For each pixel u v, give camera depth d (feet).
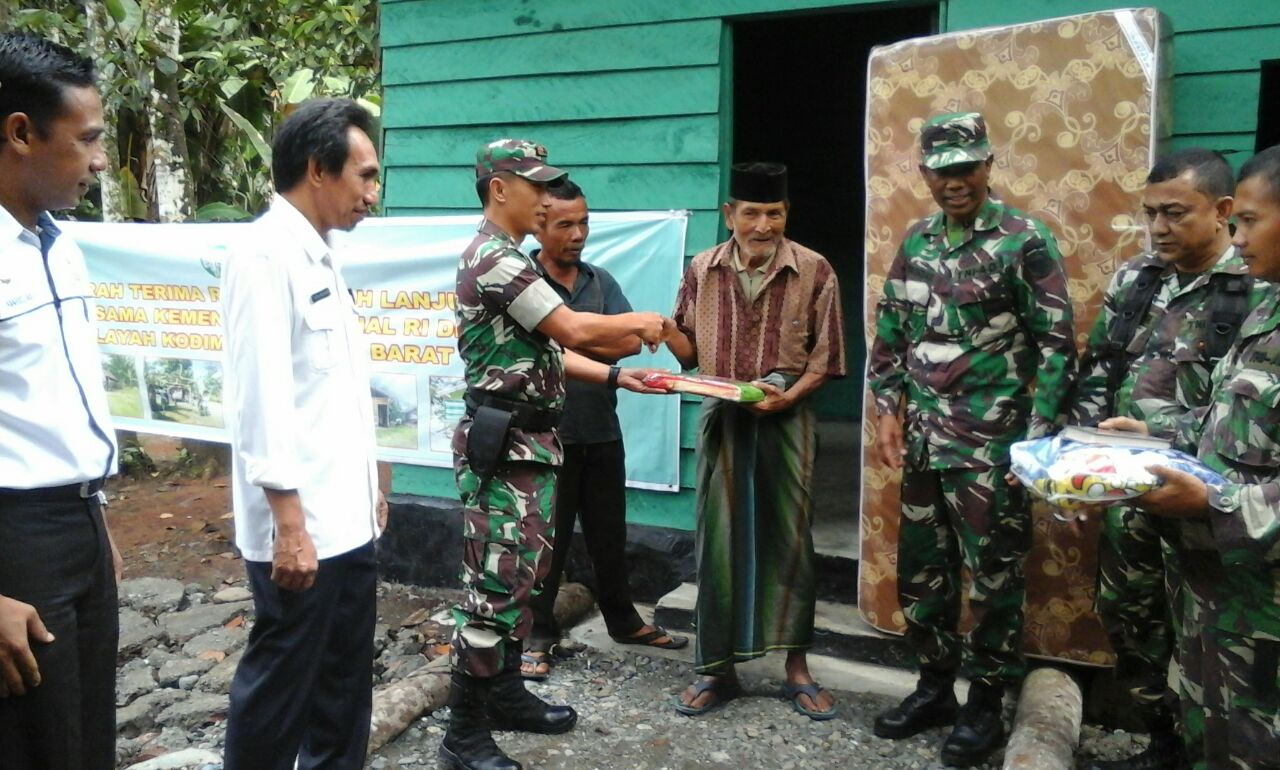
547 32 14.53
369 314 15.74
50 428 6.51
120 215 26.58
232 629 14.42
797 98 21.83
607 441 12.41
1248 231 6.37
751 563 11.28
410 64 15.71
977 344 9.78
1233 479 6.78
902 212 11.76
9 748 6.52
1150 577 9.34
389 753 10.64
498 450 9.60
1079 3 11.51
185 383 18.40
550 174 9.52
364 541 8.18
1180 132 11.30
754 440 11.18
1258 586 6.61
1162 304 9.26
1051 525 11.13
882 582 12.18
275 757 7.86
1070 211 10.89
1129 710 11.11
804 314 11.05
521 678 11.05
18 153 6.20
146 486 22.94
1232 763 6.88
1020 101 11.03
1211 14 11.02
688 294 11.60
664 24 13.71
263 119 31.32
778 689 12.04
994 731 10.21
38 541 6.49
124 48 25.31
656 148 13.96
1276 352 6.61
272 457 7.23
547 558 10.19
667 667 12.75
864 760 10.48
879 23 20.42
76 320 6.79
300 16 30.12
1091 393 9.76
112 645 7.29
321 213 7.83
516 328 9.59
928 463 10.11
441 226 15.21
